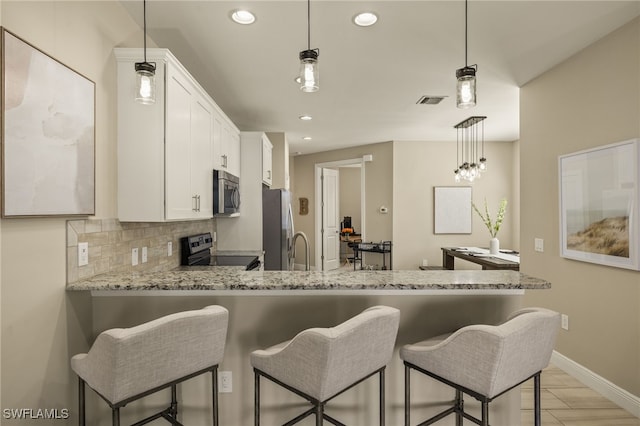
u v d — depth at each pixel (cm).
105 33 193
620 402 241
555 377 286
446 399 189
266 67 300
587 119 268
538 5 212
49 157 149
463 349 137
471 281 170
